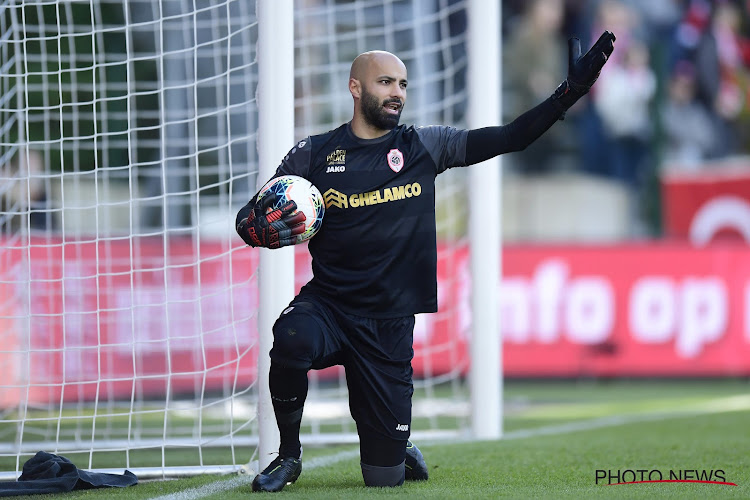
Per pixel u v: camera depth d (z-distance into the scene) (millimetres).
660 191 47531
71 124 30516
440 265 34906
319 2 41469
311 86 41125
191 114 25234
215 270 33281
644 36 50844
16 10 22391
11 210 22984
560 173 49656
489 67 22297
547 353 40281
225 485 14789
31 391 27828
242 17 23422
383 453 13992
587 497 13133
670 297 40531
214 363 33000
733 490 13906
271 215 13156
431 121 39688
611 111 49438
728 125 52438
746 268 40500
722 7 52625
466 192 23078
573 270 40438
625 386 40031
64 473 14930
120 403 27766
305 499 12969
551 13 49906
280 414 13859
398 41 41969
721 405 32562
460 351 32562
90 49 29859
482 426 22406
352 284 13703
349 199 13625
